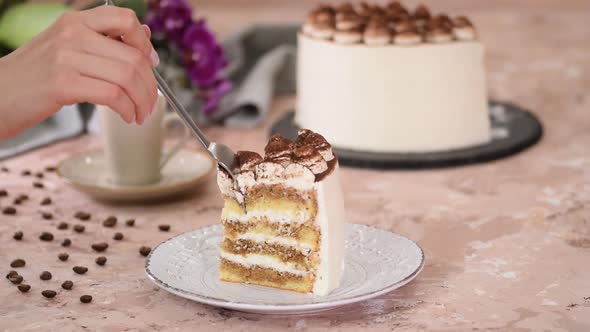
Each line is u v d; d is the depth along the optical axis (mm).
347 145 1472
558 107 1670
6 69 1062
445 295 1088
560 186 1346
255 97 1603
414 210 1284
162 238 1218
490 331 1028
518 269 1134
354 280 1099
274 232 1094
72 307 1076
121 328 1043
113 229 1240
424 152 1454
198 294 1049
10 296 1095
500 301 1075
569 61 1942
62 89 1036
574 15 2580
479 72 1467
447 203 1304
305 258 1085
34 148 1508
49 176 1404
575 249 1174
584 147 1486
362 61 1445
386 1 2969
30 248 1192
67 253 1182
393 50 1438
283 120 1580
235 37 1848
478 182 1367
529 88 1770
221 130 1579
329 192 1090
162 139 1334
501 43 2170
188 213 1283
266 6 2930
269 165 1087
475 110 1470
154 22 1582
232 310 1069
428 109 1449
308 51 1501
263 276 1101
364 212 1281
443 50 1442
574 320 1043
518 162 1437
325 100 1479
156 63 1103
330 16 1523
